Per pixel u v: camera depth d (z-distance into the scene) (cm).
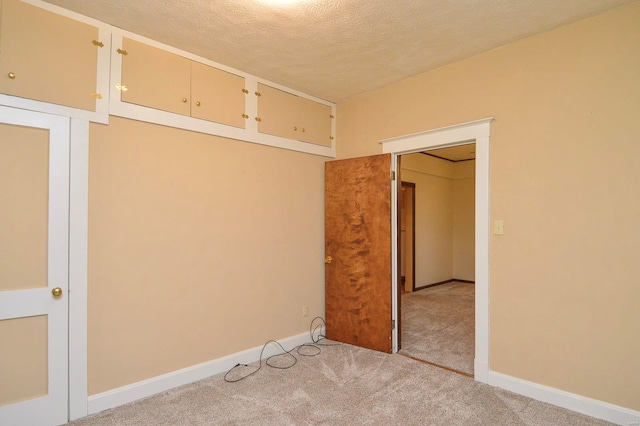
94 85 240
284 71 324
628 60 222
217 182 305
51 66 223
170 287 274
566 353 242
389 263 344
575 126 242
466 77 298
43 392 218
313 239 387
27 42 215
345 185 377
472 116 294
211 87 301
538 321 254
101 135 243
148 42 265
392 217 350
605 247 229
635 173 219
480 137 286
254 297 329
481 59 289
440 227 742
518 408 239
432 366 312
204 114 296
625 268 221
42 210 220
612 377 224
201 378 287
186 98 285
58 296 223
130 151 256
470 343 373
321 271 395
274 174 350
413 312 508
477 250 286
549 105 254
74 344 229
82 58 235
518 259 265
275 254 349
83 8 227
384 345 345
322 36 260
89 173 237
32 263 216
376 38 263
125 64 254
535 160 259
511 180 271
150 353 262
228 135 312
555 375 246
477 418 227
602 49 231
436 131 315
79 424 221
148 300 262
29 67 216
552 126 252
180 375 276
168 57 275
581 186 239
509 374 267
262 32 255
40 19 219
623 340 221
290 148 364
